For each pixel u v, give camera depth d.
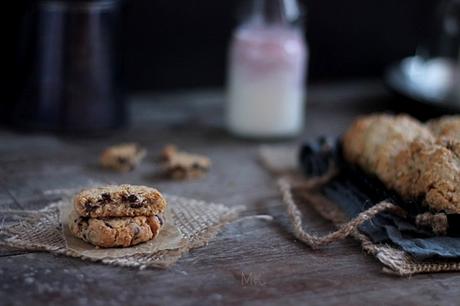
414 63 1.22
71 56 1.02
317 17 1.23
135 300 0.76
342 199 0.90
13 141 1.03
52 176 0.95
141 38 1.16
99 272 0.79
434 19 1.21
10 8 1.08
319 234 0.86
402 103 1.13
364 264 0.81
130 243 0.81
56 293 0.76
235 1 1.19
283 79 1.05
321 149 0.97
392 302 0.77
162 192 0.92
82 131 1.05
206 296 0.76
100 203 0.81
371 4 1.25
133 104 1.16
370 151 0.91
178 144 1.05
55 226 0.84
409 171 0.87
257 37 1.05
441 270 0.81
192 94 1.20
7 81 1.11
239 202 0.92
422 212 0.85
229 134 1.09
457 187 0.84
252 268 0.80
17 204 0.88
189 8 1.17
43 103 1.04
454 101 1.09
